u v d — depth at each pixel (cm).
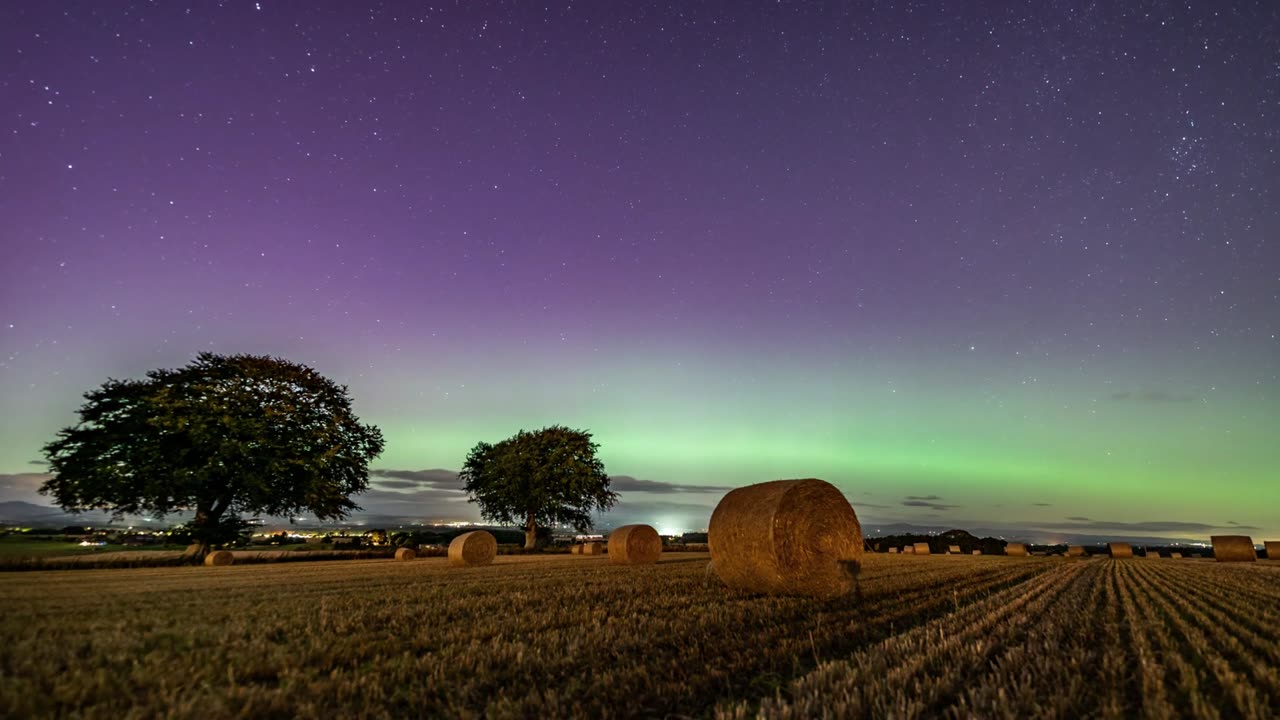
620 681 549
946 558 3484
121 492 2659
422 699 495
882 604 1065
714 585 1361
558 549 4684
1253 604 1108
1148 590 1375
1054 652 673
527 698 486
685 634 757
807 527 1244
